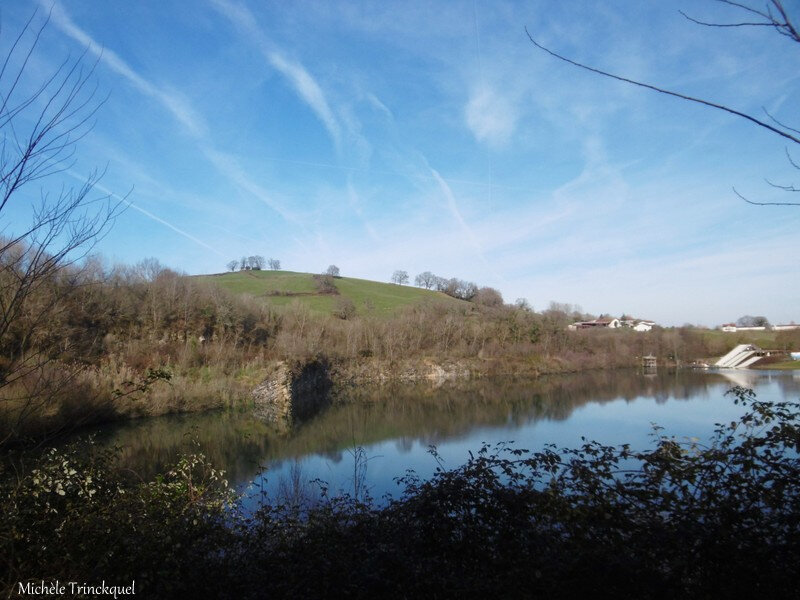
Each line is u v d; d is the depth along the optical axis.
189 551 4.67
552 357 65.44
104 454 6.56
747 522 4.09
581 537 4.29
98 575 4.29
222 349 39.62
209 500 5.95
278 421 27.45
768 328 83.06
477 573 4.21
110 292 31.59
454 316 68.31
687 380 43.44
